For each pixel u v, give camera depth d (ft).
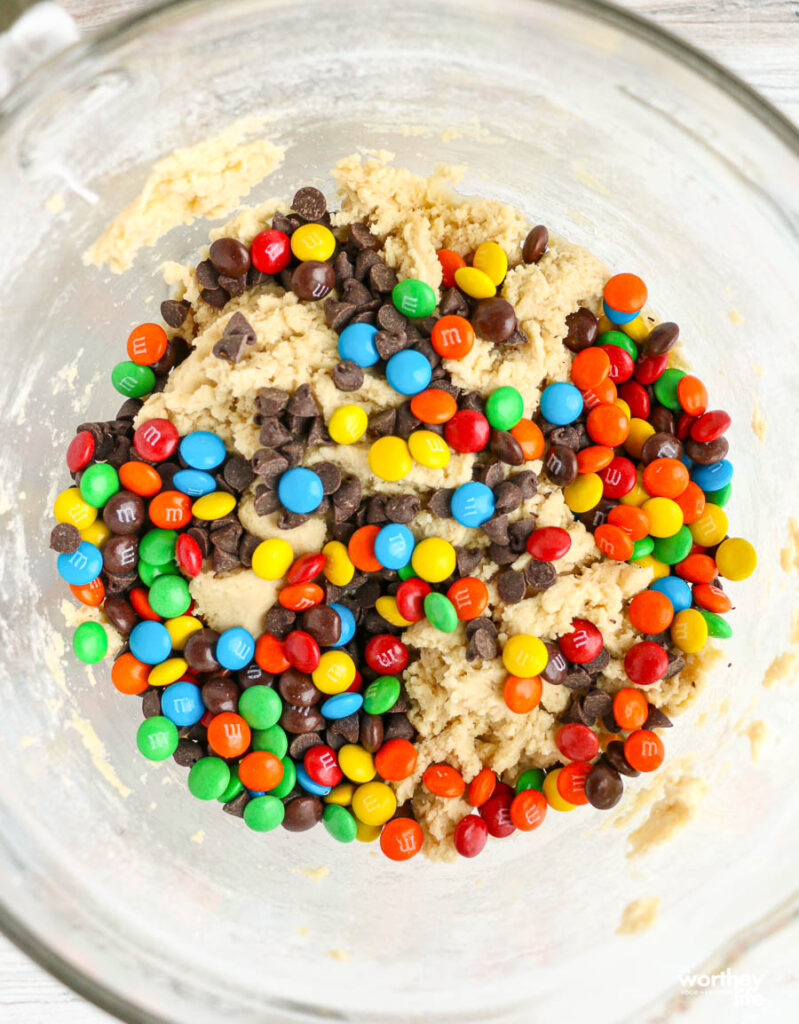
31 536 1.21
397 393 1.14
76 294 1.20
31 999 1.25
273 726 1.15
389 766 1.14
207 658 1.13
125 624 1.15
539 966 1.14
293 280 1.13
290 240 1.15
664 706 1.19
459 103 1.14
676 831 1.18
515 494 1.12
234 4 1.00
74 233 1.14
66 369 1.23
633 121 1.09
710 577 1.18
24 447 1.21
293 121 1.16
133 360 1.19
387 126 1.18
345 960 1.15
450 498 1.13
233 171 1.17
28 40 1.05
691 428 1.19
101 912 1.09
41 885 1.07
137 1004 1.05
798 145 1.01
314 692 1.13
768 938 1.09
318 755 1.15
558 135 1.15
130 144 1.10
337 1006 1.11
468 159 1.21
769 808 1.15
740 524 1.25
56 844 1.11
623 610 1.17
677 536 1.16
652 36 1.00
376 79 1.12
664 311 1.25
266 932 1.15
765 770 1.17
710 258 1.17
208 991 1.09
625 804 1.21
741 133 1.04
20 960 1.26
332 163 1.21
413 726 1.17
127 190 1.13
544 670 1.13
